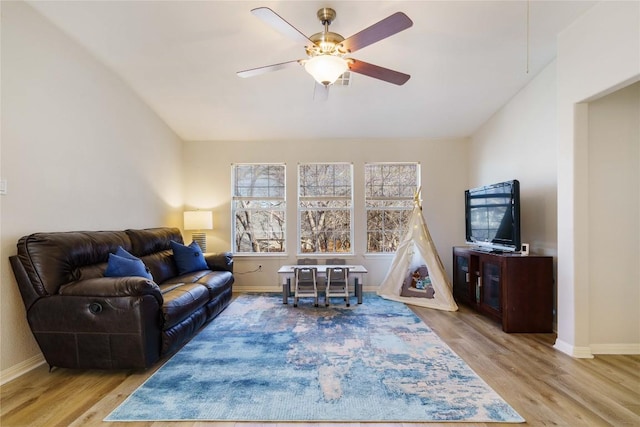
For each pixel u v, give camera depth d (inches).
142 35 118.5
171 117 182.4
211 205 210.2
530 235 150.1
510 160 164.9
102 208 136.0
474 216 173.5
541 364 102.1
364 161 210.2
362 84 151.8
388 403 80.4
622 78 94.0
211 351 112.2
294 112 177.9
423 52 127.7
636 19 90.5
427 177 209.5
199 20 111.0
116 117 144.9
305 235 214.1
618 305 110.7
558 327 115.6
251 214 214.8
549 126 137.9
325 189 214.2
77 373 97.7
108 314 93.8
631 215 110.3
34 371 99.0
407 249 189.5
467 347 115.6
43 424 72.8
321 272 176.7
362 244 210.4
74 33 116.5
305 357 106.9
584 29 106.1
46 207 108.6
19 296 98.2
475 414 75.9
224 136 205.3
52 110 111.0
